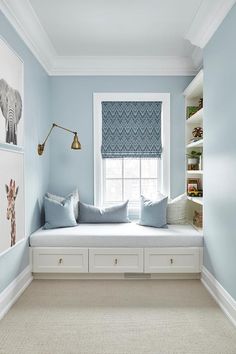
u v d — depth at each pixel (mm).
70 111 3949
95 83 3938
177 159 3980
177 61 3861
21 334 2133
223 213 2523
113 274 3223
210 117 2832
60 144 3963
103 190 4078
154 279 3219
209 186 2893
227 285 2441
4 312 2418
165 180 3971
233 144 2289
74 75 3930
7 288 2514
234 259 2295
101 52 3680
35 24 2908
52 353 1919
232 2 2266
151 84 3945
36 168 3354
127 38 3309
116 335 2123
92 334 2137
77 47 3529
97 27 3053
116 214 3740
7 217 2422
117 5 2650
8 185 2438
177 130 3977
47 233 3193
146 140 3986
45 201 3465
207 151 2934
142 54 3738
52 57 3734
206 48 2947
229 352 1934
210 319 2355
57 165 3967
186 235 3166
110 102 3984
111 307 2553
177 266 3172
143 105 3982
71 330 2189
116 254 3164
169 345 2006
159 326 2248
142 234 3189
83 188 3980
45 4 2615
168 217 3729
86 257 3160
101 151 3979
